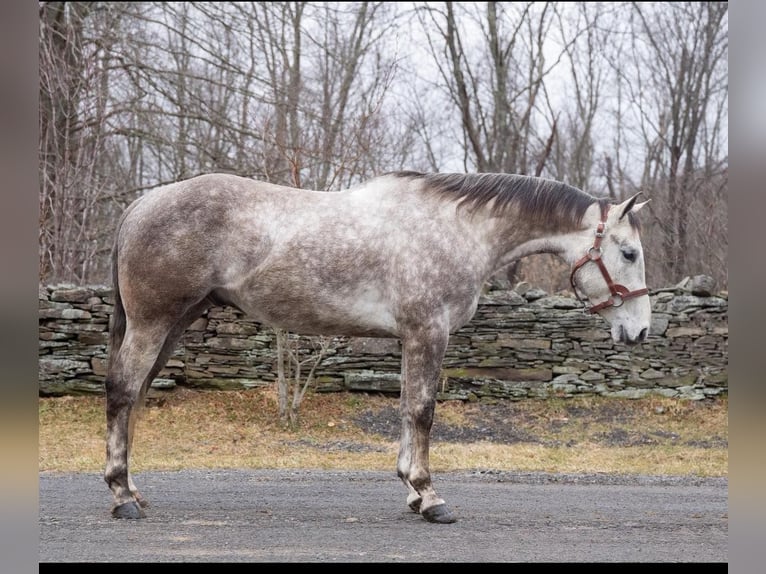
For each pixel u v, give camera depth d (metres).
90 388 9.48
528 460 7.77
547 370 10.20
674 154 17.06
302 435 8.84
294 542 4.06
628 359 10.20
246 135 12.45
